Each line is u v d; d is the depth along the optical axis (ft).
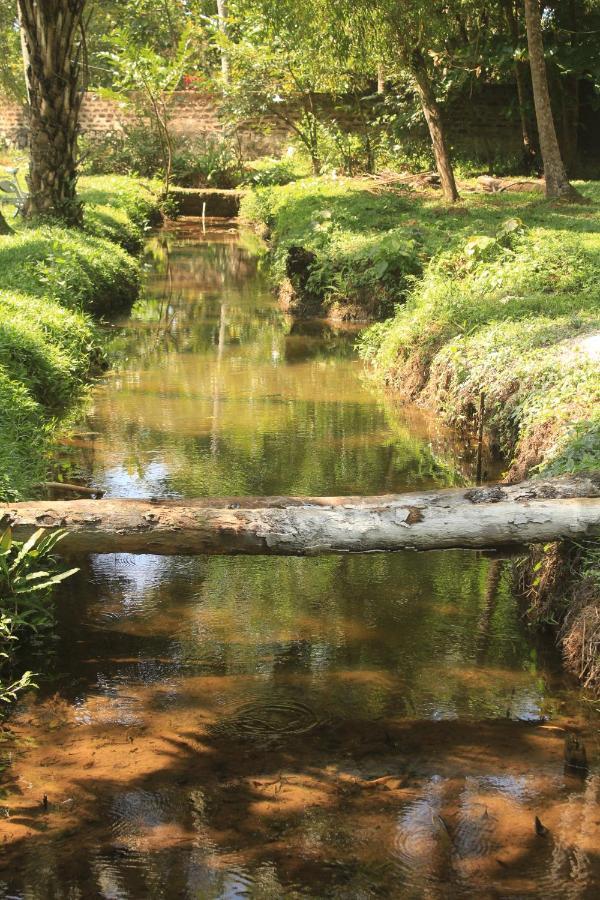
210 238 84.64
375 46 61.57
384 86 95.14
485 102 94.63
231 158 106.32
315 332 45.55
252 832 12.03
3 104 116.67
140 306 51.90
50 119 56.08
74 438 28.43
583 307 32.32
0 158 110.22
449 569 20.44
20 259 42.88
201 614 18.19
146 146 107.34
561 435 20.42
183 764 13.44
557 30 80.94
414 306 39.68
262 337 44.39
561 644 16.69
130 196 87.51
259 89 94.63
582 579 16.65
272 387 35.35
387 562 20.86
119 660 16.42
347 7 56.90
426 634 17.43
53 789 12.84
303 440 28.60
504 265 39.01
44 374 30.86
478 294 36.58
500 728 14.44
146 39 121.29
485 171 91.61
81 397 33.30
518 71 84.48
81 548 16.02
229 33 109.09
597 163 94.02
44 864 11.40
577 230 48.34
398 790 12.90
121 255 57.31
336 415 31.58
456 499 16.05
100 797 12.68
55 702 15.08
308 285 50.96
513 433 25.30
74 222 58.13
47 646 16.90
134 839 11.88
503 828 12.12
